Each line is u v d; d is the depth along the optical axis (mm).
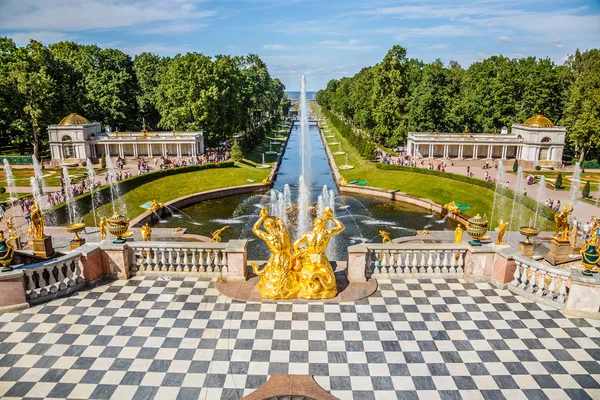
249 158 102750
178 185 74625
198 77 92812
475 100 106562
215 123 97938
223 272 21703
